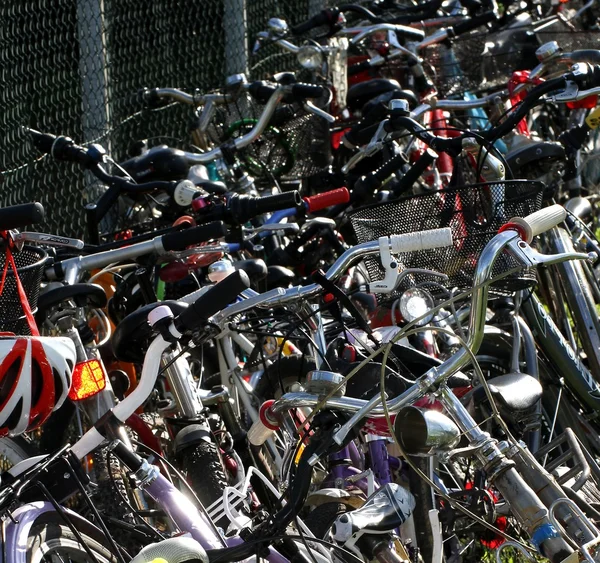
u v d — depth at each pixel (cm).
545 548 566
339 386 618
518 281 784
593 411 960
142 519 666
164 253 796
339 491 690
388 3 1595
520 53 1473
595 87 1002
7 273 661
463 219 793
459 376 790
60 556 595
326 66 1318
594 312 985
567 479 766
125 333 679
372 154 1124
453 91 1484
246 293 757
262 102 1228
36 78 1362
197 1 1669
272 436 842
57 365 574
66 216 1345
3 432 570
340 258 686
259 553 594
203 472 725
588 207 1148
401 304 734
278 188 1199
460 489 777
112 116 1455
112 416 625
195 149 1298
